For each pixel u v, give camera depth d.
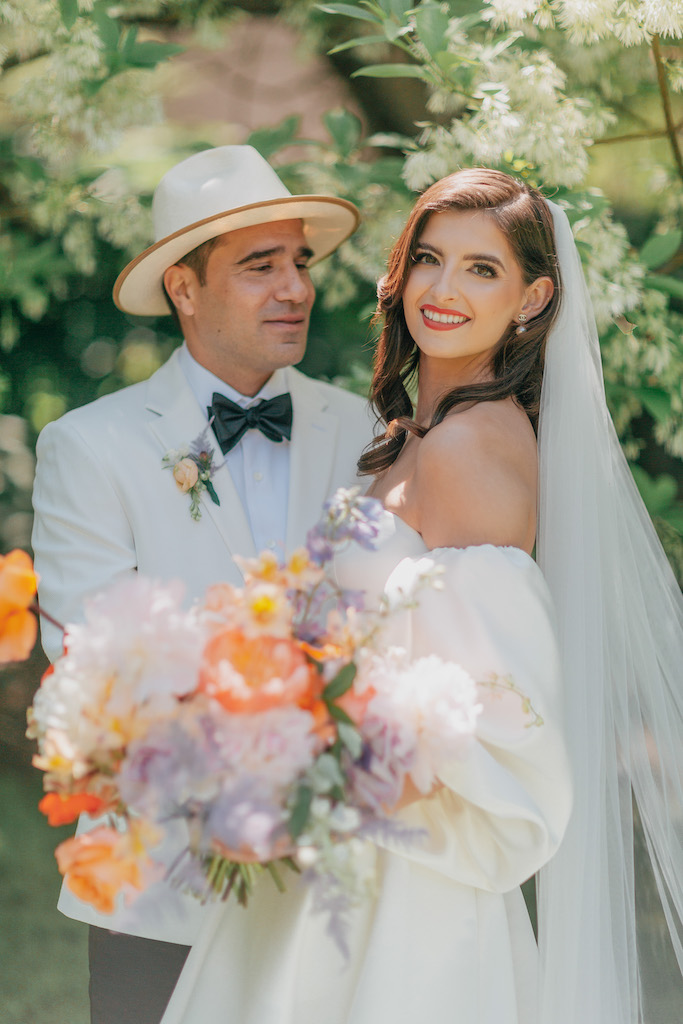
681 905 2.18
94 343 4.79
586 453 2.14
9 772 4.48
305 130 4.43
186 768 1.43
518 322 2.12
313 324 4.26
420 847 1.78
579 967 2.01
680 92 3.32
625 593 2.22
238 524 2.42
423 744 1.55
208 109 4.56
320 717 1.49
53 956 3.61
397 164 3.24
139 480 2.42
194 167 2.53
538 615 1.84
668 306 3.42
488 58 2.73
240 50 4.53
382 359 2.35
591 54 3.29
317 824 1.43
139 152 3.65
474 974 1.83
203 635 1.48
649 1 2.69
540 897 2.05
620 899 2.10
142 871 1.46
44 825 4.24
